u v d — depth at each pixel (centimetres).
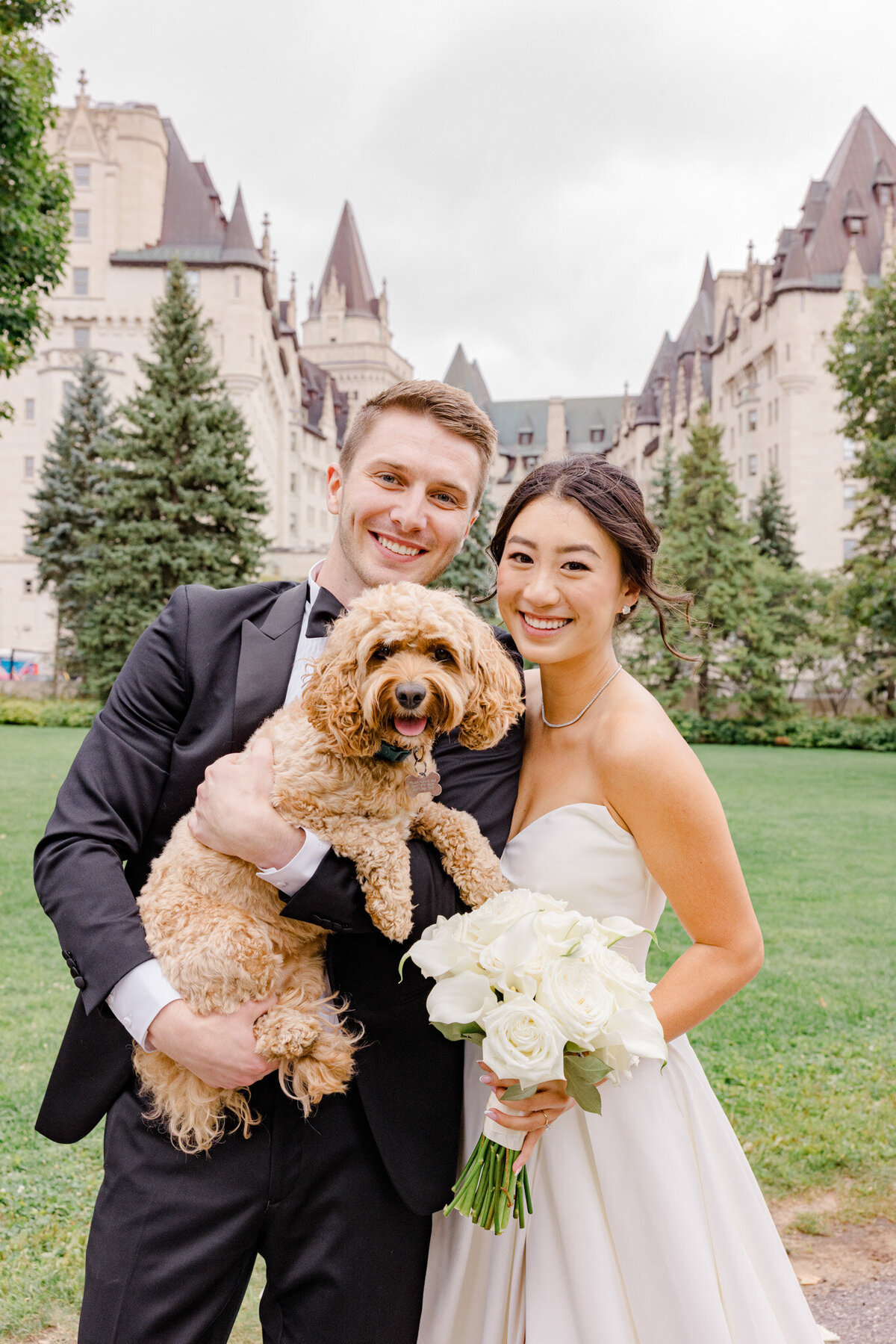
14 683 3684
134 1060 212
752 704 3700
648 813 214
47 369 6172
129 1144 204
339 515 250
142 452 3300
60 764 1962
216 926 200
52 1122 219
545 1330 215
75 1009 218
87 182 6191
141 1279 193
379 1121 204
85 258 6184
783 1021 629
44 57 1579
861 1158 443
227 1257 197
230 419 3353
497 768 243
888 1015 643
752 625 3703
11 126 1478
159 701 220
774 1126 475
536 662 233
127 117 6216
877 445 2788
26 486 6425
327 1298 200
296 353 8712
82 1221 385
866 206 6581
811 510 6325
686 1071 235
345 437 252
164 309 3316
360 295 11656
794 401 6322
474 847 216
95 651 3328
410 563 246
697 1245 212
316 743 209
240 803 200
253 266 6184
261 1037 192
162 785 220
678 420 8494
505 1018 181
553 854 225
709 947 217
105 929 198
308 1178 201
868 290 2875
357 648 211
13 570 6456
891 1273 357
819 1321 328
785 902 969
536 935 192
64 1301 334
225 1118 201
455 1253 229
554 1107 196
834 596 3172
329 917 197
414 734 202
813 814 1628
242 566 3391
